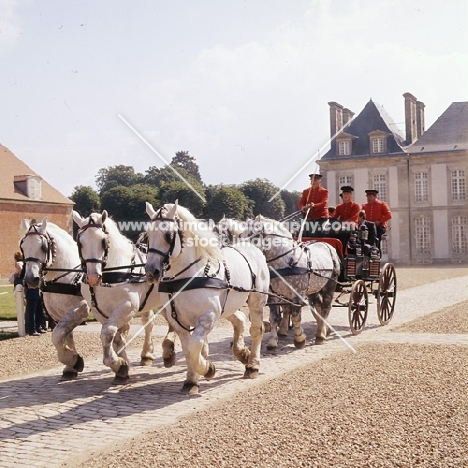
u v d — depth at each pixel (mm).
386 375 7438
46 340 12250
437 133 50281
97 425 5965
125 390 7422
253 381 7777
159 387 7570
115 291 7469
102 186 63156
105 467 4668
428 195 49469
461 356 8648
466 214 48406
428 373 7488
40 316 13406
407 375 7395
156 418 6156
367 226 12508
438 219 49281
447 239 49094
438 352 9023
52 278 7953
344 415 5703
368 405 6059
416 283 26266
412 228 49906
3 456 5121
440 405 5977
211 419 5840
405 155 49594
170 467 4543
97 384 7820
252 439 5090
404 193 49781
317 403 6211
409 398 6273
